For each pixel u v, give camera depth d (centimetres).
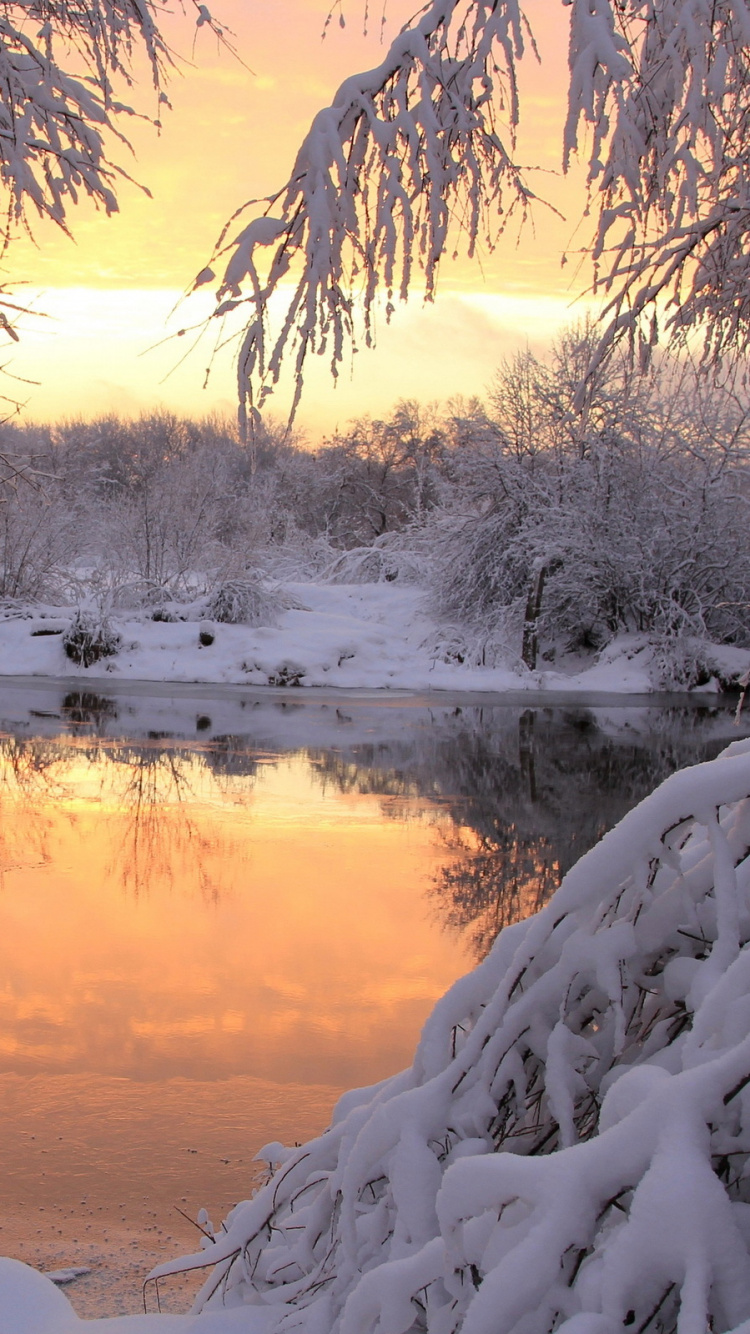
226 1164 480
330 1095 551
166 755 1661
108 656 2966
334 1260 258
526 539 3219
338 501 6788
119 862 1023
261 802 1322
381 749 1773
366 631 3259
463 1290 204
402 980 719
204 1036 625
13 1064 588
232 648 3005
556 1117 221
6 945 781
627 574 3138
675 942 234
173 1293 370
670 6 337
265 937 805
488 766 1622
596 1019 254
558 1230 177
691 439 3130
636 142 320
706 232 418
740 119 404
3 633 3080
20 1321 280
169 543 3450
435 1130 233
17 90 616
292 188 310
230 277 307
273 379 309
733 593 3203
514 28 307
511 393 3353
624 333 440
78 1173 472
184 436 6606
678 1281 167
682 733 2036
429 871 1003
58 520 3366
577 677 3069
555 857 1066
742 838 232
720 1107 180
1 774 1475
